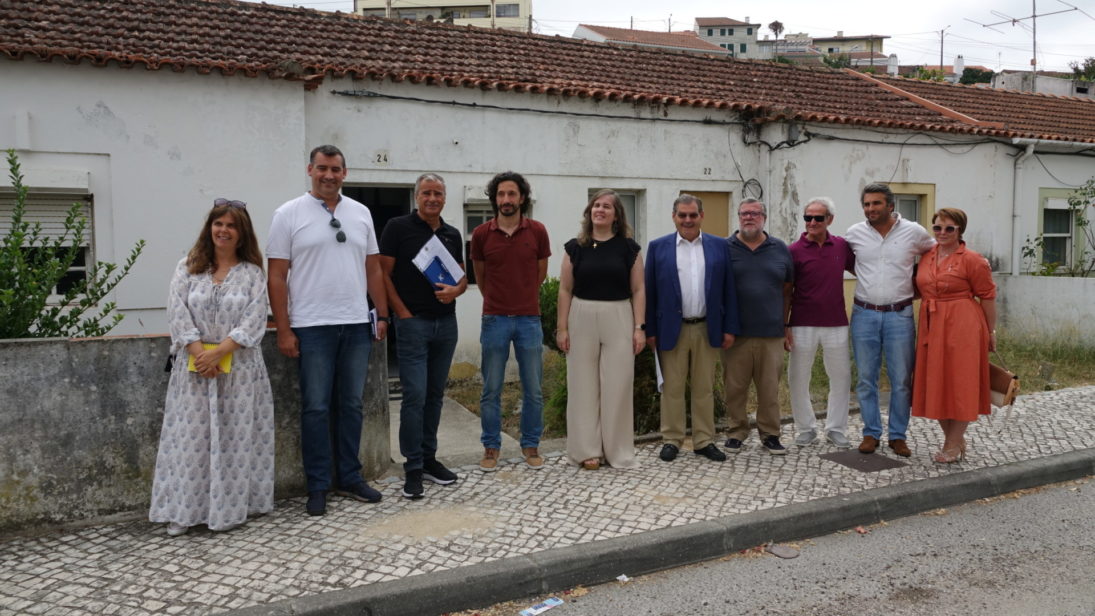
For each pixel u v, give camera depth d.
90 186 7.49
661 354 5.85
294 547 4.19
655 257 5.75
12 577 3.82
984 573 4.15
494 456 5.65
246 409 4.43
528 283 5.49
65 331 4.97
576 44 12.14
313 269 4.68
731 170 11.08
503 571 3.89
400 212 9.70
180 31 8.70
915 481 5.30
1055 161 13.66
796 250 6.02
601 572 4.11
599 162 10.17
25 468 4.35
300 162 8.27
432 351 5.22
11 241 4.88
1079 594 3.87
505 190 5.32
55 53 7.11
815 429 6.21
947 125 12.20
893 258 5.80
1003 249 13.23
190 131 7.80
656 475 5.46
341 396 4.92
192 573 3.87
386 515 4.69
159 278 7.80
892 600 3.84
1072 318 10.98
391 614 3.65
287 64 7.96
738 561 4.38
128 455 4.60
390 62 9.41
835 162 11.53
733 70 12.90
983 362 5.57
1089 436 6.41
